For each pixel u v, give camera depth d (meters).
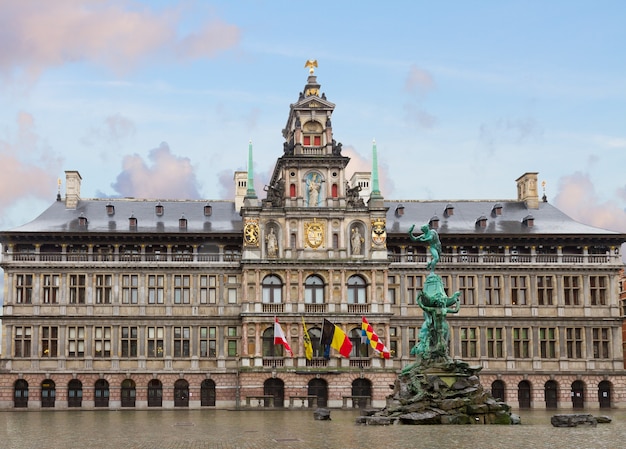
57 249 110.19
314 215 110.88
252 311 108.12
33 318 107.81
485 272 114.00
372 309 109.31
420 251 115.19
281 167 112.81
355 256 110.44
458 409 66.75
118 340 108.50
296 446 48.66
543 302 114.19
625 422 71.69
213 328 110.12
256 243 109.75
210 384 108.94
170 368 108.38
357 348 109.50
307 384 106.88
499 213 119.06
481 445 48.28
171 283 110.25
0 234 108.38
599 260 115.25
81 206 115.50
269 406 105.44
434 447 47.22
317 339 108.81
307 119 113.44
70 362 107.62
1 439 55.12
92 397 107.19
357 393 108.12
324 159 112.12
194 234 110.88
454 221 117.69
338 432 58.69
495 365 112.50
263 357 107.38
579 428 61.81
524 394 112.69
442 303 73.88
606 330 114.31
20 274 108.81
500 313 113.44
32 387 106.81
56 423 73.19
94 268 109.31
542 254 114.69
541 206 121.38
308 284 110.31
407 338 112.31
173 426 67.88
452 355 112.12
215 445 50.06
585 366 113.06
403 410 68.00
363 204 112.25
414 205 121.06
